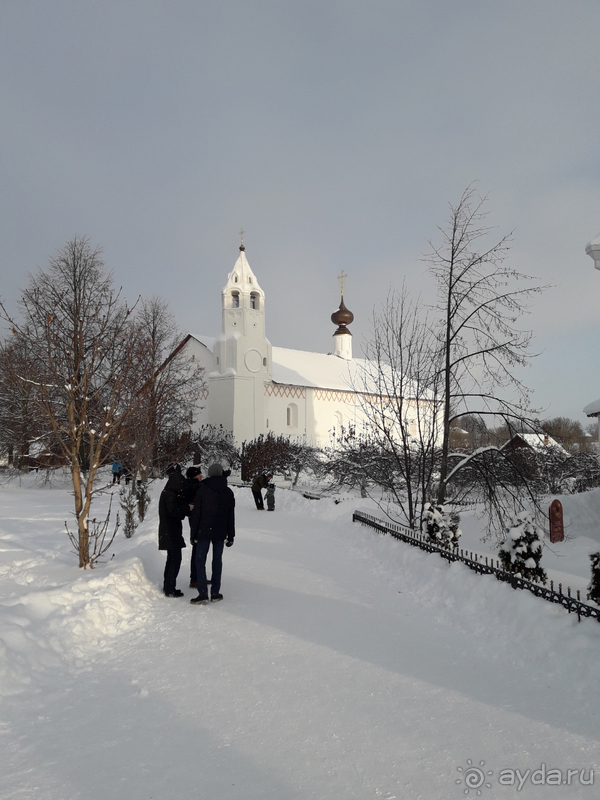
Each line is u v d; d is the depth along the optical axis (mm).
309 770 3600
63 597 7129
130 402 12914
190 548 12172
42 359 11633
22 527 16828
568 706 4523
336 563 10875
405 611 7438
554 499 15625
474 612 6938
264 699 4695
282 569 10242
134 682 5094
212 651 5898
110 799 3293
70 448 10641
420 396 14156
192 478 9656
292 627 6715
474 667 5422
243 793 3348
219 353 48656
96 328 16266
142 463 20859
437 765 3654
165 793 3354
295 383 51000
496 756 3766
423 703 4598
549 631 5738
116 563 9898
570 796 3307
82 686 5027
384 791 3359
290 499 22234
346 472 25922
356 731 4121
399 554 10344
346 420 54688
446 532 10727
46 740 4023
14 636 5469
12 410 30031
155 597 8227
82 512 10031
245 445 40750
